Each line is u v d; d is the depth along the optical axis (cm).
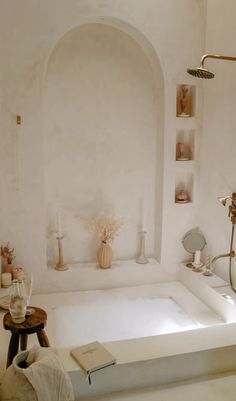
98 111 362
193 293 357
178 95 366
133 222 389
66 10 319
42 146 331
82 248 378
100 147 368
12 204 334
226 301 302
